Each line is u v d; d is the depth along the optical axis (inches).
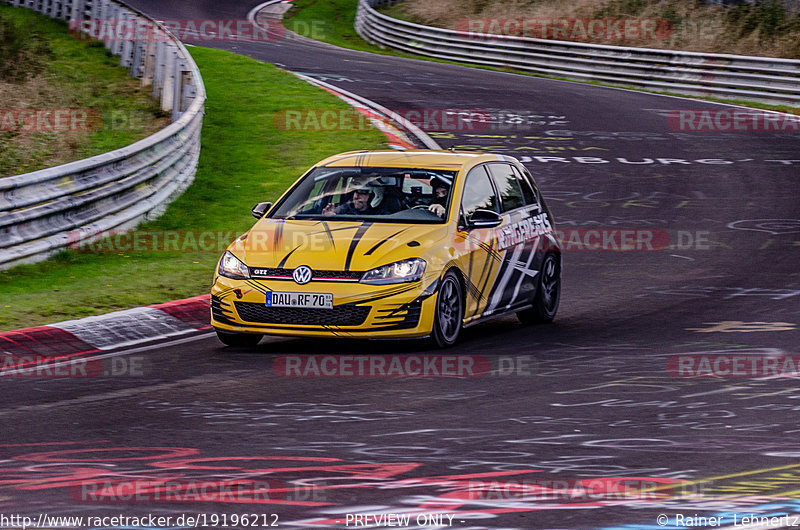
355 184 1450.5
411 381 1163.3
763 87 4163.4
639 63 4667.8
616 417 1005.8
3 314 1438.2
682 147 3248.0
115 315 1457.9
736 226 2325.3
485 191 1492.4
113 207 2039.9
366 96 3848.4
